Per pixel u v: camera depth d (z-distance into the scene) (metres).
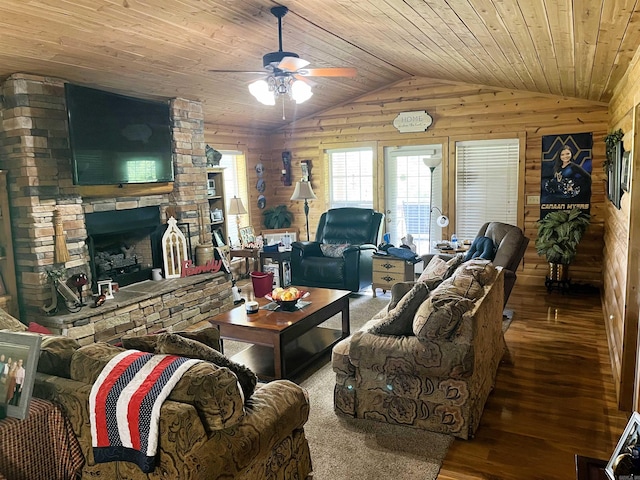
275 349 3.49
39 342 1.90
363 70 5.80
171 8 3.33
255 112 6.77
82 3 3.01
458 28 3.38
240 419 1.87
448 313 2.68
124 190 4.74
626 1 2.16
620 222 3.76
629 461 1.58
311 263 6.05
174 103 5.32
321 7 3.46
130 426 1.80
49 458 1.98
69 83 4.11
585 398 3.27
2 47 3.36
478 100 6.42
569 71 4.20
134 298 4.52
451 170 6.72
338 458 2.64
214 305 5.55
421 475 2.47
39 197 4.02
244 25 3.86
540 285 6.29
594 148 5.82
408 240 6.41
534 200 6.24
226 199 7.30
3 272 4.08
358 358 2.95
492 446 2.72
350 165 7.65
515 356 4.00
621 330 3.26
